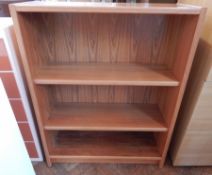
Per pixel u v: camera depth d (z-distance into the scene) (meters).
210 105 0.96
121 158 1.26
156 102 1.32
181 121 1.15
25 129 1.17
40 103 1.04
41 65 1.04
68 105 1.30
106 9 0.72
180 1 1.16
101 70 1.05
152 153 1.28
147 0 1.15
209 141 1.11
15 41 0.94
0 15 1.51
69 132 1.44
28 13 0.86
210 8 0.86
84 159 1.29
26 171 0.84
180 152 1.19
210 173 1.25
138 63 1.15
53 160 1.30
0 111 0.62
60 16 0.99
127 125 1.12
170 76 0.99
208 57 0.86
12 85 0.99
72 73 1.00
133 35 1.05
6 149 0.66
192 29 0.79
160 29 1.03
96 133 1.44
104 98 1.32
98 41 1.07
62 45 1.09
